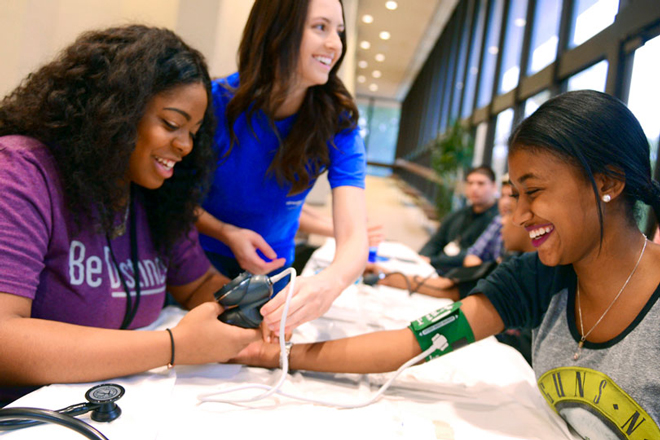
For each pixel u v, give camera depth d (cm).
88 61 79
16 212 70
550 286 84
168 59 82
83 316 83
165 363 76
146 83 79
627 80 302
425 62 1455
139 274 94
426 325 91
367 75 1817
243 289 80
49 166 77
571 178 65
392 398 88
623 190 67
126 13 213
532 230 71
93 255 84
